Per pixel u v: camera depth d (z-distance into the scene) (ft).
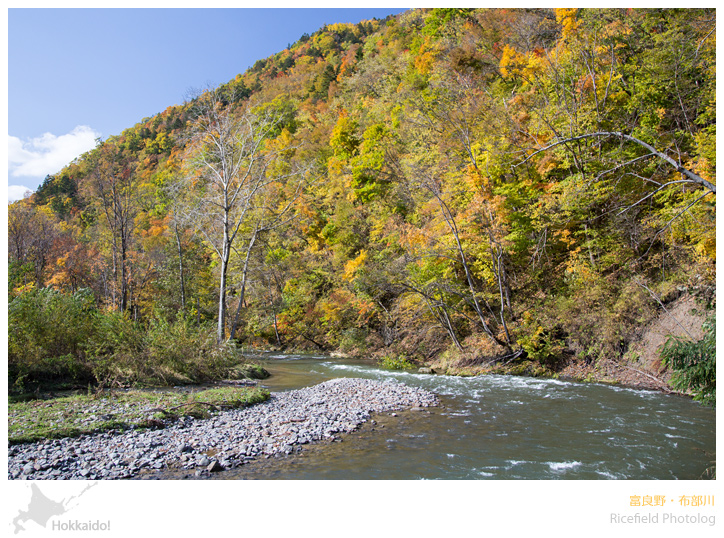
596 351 52.06
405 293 77.77
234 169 68.08
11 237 99.19
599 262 58.29
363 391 41.81
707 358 24.12
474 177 62.18
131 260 97.30
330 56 306.14
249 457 22.54
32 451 21.68
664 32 70.74
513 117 71.10
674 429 28.60
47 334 39.86
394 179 110.83
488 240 57.57
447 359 63.87
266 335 112.06
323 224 128.98
